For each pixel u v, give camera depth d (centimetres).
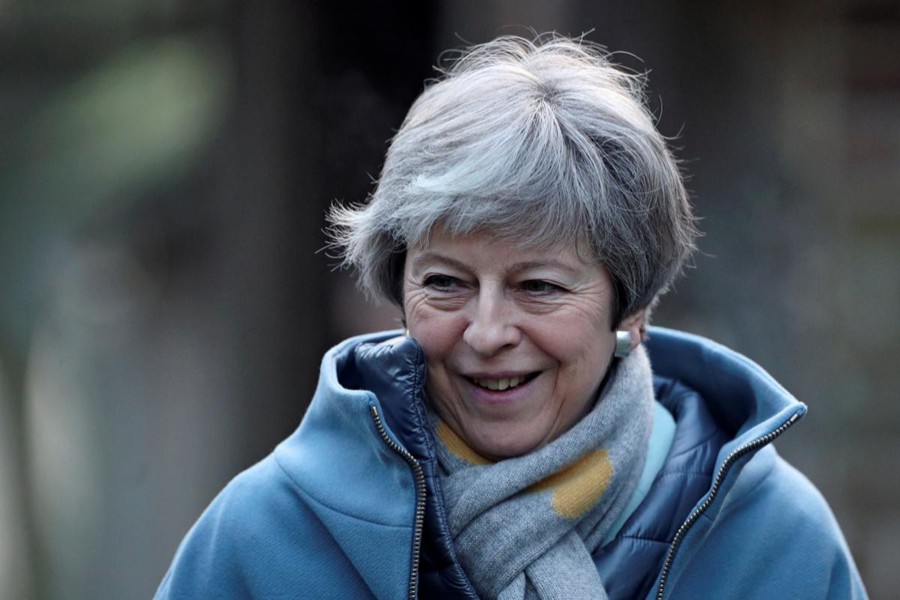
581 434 470
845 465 1418
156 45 1409
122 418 1503
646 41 1290
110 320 1503
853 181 1423
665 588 465
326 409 486
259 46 1343
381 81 1296
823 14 1392
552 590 460
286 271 1401
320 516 475
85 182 1425
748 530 502
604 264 462
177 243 1457
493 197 436
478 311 454
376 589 462
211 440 1453
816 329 1371
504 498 468
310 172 1360
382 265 491
